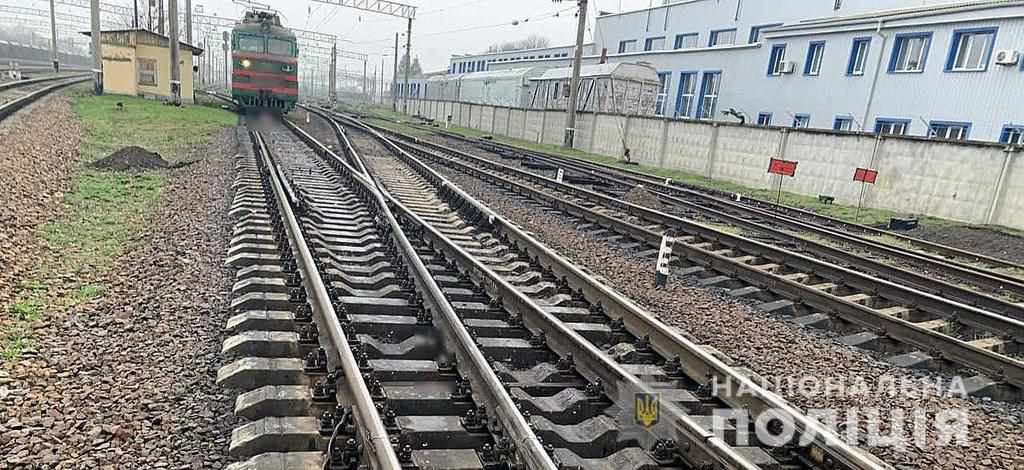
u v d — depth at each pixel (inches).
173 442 158.6
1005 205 646.5
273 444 153.9
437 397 183.5
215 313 243.9
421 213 476.7
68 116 874.8
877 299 338.0
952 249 517.3
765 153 925.8
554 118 1521.9
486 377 181.0
